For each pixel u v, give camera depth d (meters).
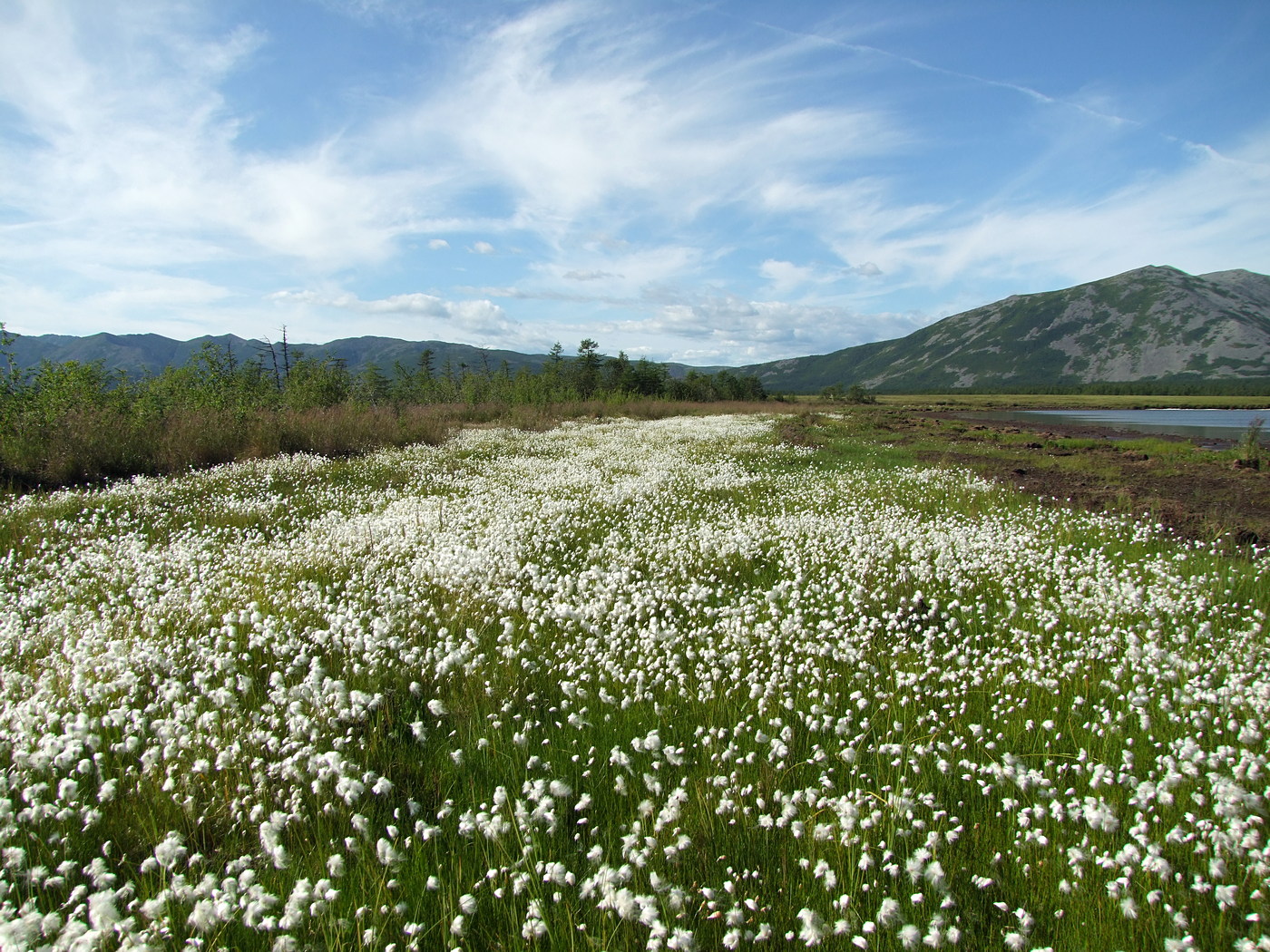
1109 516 10.75
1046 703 4.67
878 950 2.68
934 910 2.89
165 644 5.56
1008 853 3.22
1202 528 9.88
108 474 15.41
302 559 8.30
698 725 4.38
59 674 5.07
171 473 15.35
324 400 27.64
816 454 19.59
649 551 8.54
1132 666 5.02
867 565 7.73
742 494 13.09
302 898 2.62
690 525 10.37
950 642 5.96
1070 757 4.01
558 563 8.42
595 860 2.97
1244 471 16.12
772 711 4.61
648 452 20.06
